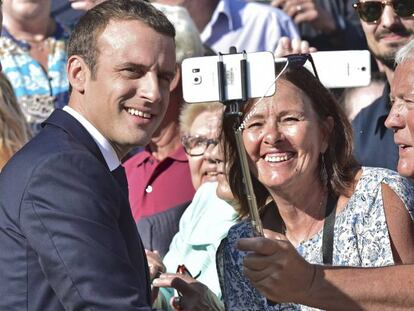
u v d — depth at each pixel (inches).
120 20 127.1
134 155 207.3
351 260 139.6
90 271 118.0
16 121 185.8
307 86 144.3
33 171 120.8
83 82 129.0
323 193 144.6
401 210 139.6
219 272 147.8
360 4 206.7
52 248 118.5
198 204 171.0
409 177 136.4
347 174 144.9
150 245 178.9
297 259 122.7
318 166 145.4
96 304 117.6
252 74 123.0
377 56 205.9
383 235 138.4
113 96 126.6
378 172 142.9
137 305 119.3
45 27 237.5
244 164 123.2
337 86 155.0
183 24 201.9
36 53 236.1
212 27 244.8
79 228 118.9
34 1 233.5
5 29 234.7
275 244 120.8
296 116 142.5
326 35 248.2
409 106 132.7
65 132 126.3
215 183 172.2
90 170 122.1
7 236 121.1
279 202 145.8
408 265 128.0
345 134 145.9
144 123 127.8
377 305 126.0
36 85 232.8
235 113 123.3
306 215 144.9
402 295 126.2
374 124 197.8
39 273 120.6
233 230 147.6
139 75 126.9
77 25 129.6
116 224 122.9
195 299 148.9
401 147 135.9
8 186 122.0
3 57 233.5
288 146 142.4
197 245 165.8
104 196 122.2
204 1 244.2
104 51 126.7
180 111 192.7
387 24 203.6
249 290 144.8
